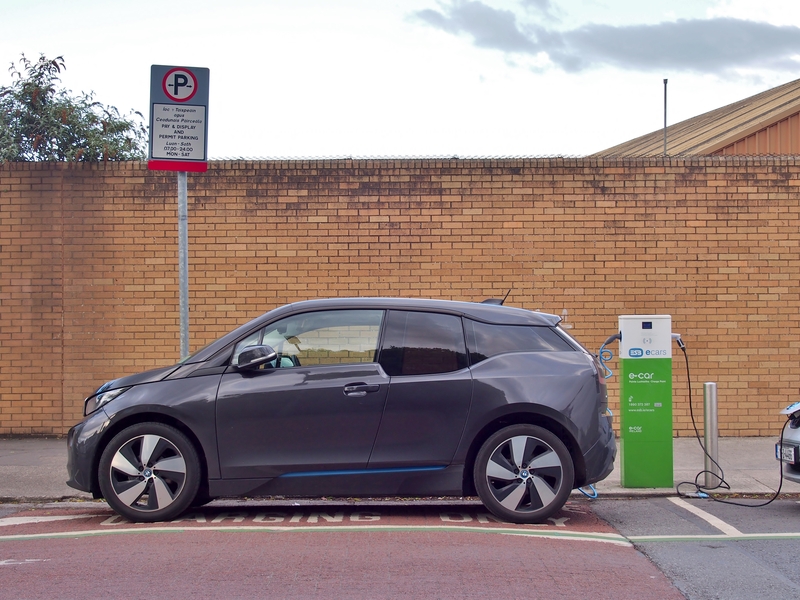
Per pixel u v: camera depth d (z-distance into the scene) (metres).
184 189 8.27
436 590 4.88
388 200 11.26
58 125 13.05
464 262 11.22
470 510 7.45
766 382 11.16
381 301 6.96
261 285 11.23
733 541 6.30
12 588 4.90
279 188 11.26
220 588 4.89
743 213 11.21
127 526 6.58
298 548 5.82
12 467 9.38
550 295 11.21
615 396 11.16
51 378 11.24
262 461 6.55
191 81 8.16
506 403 6.59
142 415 6.70
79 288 11.27
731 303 11.20
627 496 8.12
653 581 5.16
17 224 11.32
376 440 6.58
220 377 6.69
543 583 5.04
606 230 11.23
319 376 6.66
